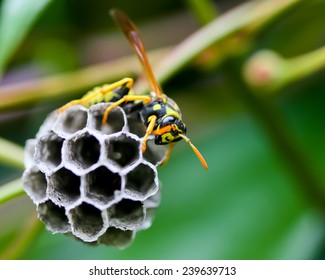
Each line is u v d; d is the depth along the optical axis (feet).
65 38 0.90
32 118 0.87
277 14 0.79
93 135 0.66
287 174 0.82
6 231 0.83
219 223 0.83
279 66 0.80
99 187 0.66
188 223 0.83
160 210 0.84
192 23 0.91
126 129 0.66
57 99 0.83
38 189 0.67
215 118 0.90
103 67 0.80
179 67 0.76
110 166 0.65
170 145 0.68
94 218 0.67
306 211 0.82
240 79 0.81
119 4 0.90
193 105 0.90
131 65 0.80
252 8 0.79
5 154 0.72
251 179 0.85
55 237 0.81
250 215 0.83
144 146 0.66
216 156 0.87
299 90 0.88
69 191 0.66
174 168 0.87
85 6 0.89
